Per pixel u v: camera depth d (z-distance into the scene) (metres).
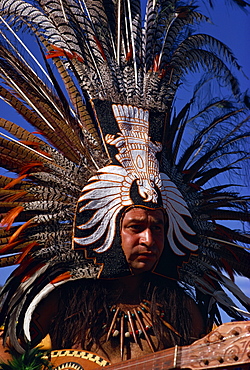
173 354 4.30
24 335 5.25
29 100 5.78
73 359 5.15
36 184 5.59
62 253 5.38
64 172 5.56
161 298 5.52
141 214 5.39
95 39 6.11
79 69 5.94
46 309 5.44
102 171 5.54
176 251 5.61
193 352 4.20
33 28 6.18
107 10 6.45
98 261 5.36
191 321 5.64
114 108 5.77
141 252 5.32
